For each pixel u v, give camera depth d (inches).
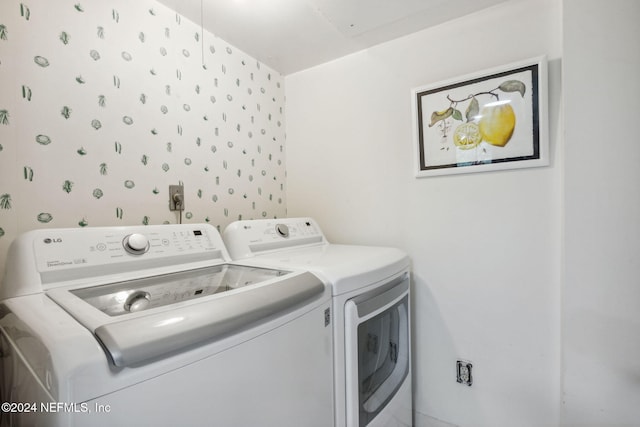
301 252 53.2
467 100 53.3
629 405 39.4
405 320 52.2
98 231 35.2
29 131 36.0
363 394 40.1
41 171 36.9
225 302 24.6
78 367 16.6
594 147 40.7
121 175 44.7
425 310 59.0
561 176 46.6
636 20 38.3
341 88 69.1
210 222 58.1
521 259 50.1
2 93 34.0
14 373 23.2
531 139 48.1
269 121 73.0
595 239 40.9
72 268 31.2
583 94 41.3
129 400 18.2
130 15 45.9
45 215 37.2
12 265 29.7
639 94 38.3
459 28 54.9
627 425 39.5
